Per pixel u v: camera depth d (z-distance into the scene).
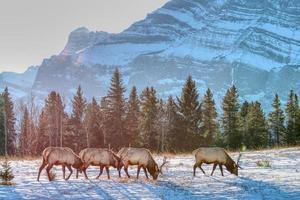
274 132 108.69
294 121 100.69
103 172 29.78
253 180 26.22
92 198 20.88
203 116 95.25
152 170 26.52
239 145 100.12
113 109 91.88
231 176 28.05
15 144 88.25
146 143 88.94
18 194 21.17
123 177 27.27
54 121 93.56
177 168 32.47
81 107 96.12
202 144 91.50
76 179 25.94
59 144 93.06
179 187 23.91
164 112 89.75
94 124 93.62
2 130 84.06
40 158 42.47
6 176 25.11
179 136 89.38
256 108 105.31
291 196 21.64
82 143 93.50
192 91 92.75
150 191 22.69
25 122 88.69
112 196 21.38
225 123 101.62
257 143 102.31
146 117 89.50
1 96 86.06
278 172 29.70
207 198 21.34
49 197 20.84
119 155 26.92
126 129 91.31
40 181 24.92
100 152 26.19
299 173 29.00
